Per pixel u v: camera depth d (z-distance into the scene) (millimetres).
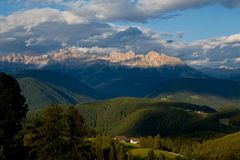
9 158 68500
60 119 69375
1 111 71875
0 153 67062
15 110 73938
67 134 68750
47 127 68562
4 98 72250
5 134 70375
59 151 67688
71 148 68562
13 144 69625
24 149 69812
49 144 67625
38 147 68125
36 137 69000
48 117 69125
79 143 69250
